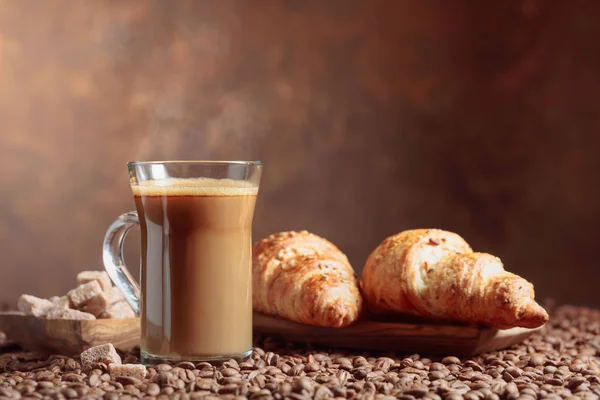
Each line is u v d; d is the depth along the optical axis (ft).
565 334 2.62
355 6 6.33
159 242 2.15
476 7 6.14
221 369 2.08
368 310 2.46
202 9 6.29
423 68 6.25
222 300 2.15
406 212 6.30
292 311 2.38
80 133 6.11
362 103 6.34
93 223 6.11
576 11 5.93
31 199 6.01
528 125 6.06
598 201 5.92
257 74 6.36
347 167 6.37
